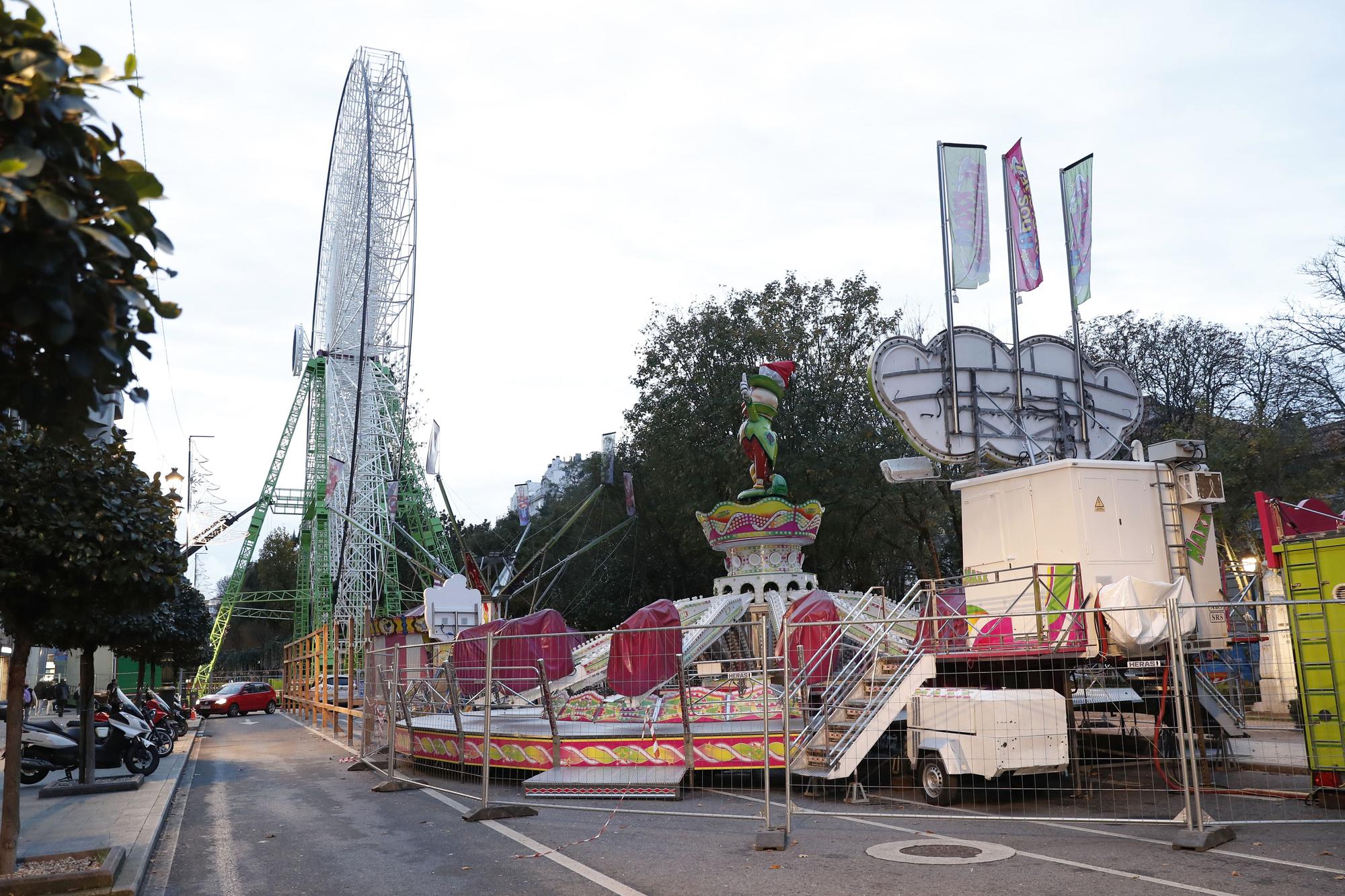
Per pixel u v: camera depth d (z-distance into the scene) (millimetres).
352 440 55094
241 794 15680
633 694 15672
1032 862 8602
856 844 9711
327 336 58938
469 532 71375
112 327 4086
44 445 5398
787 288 39844
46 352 4402
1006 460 18766
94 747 16641
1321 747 11281
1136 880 7812
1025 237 19359
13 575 8414
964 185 19156
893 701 13008
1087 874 8070
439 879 8773
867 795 12781
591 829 11023
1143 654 12430
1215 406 41438
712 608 23062
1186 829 9297
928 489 37219
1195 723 13328
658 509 45656
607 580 49312
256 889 8758
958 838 9836
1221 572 15172
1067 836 9805
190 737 28656
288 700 47688
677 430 38719
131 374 4477
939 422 18547
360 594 55250
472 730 16125
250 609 84188
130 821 12352
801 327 38250
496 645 18562
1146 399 42688
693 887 8125
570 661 18734
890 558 42781
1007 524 15406
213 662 71062
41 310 3848
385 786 14938
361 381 46844
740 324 39281
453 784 15445
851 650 17906
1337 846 8906
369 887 8617
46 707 43594
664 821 11469
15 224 3656
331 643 32656
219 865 9930
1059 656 12570
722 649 22531
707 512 38625
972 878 8070
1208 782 12867
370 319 49219
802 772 12922
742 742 13602
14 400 4422
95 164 4219
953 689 12516
